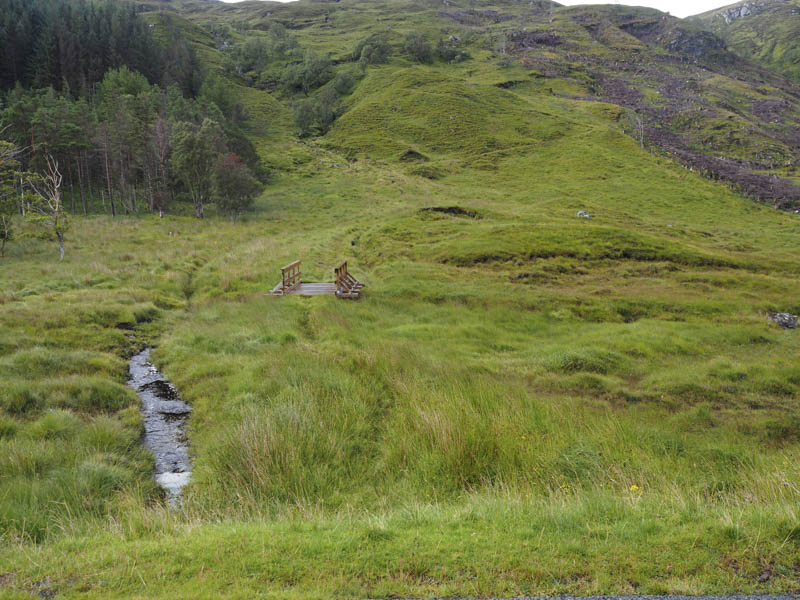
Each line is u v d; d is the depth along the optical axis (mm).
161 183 68375
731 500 7527
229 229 52281
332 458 10008
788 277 37875
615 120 128125
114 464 10078
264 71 172500
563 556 5359
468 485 8828
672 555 5328
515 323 25141
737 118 145250
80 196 74812
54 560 5633
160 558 5512
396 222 51156
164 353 17953
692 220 67125
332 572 5117
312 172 92062
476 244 41062
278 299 24922
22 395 12461
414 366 15562
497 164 94250
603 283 34031
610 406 15023
